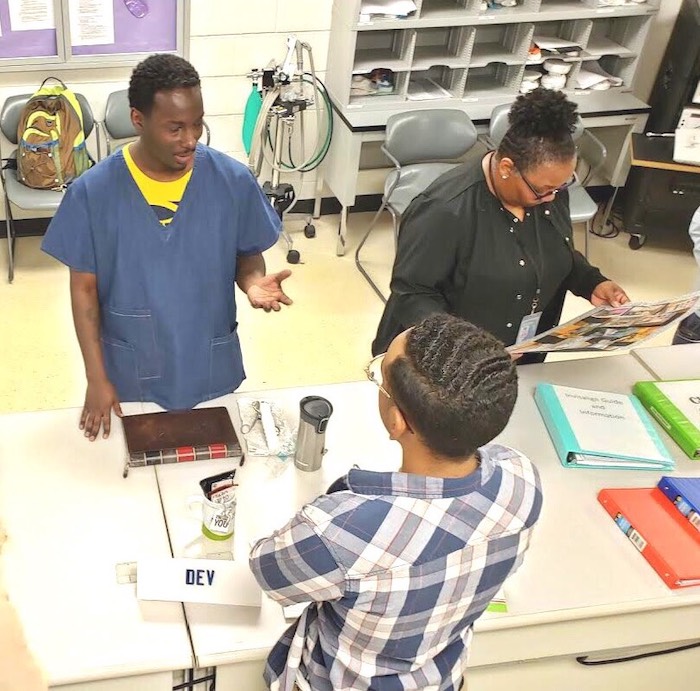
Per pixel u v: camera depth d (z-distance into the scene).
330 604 1.31
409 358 1.16
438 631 1.25
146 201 1.95
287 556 1.20
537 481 1.26
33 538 1.68
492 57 4.32
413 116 3.97
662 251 4.70
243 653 1.54
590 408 2.20
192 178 1.97
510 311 2.24
